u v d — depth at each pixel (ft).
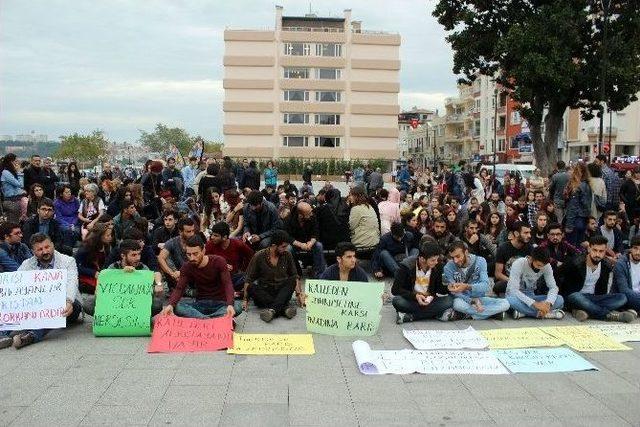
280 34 218.18
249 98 220.64
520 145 124.26
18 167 47.47
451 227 37.70
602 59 81.87
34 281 22.68
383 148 223.92
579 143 170.91
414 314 25.48
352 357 20.75
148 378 18.54
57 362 20.07
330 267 25.13
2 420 15.51
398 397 17.12
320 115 222.28
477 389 17.76
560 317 25.98
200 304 24.57
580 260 26.81
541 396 17.26
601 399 17.06
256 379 18.49
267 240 32.45
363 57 220.23
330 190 41.32
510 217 38.06
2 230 25.67
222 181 52.95
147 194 52.16
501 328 24.31
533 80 86.28
